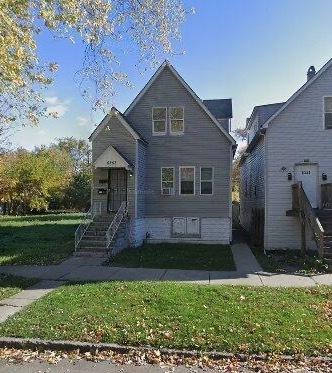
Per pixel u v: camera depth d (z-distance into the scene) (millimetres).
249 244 22531
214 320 8156
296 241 20031
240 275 13320
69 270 14086
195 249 20031
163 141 23141
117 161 20969
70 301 9445
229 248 20641
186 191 22938
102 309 8828
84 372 6367
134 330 7723
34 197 44906
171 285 10781
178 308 8805
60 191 52000
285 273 13844
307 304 9414
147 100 23328
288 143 20344
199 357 6848
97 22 9875
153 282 11445
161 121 23219
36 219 38312
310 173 20203
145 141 22625
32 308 9062
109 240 17359
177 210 22891
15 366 6598
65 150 71750
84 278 12734
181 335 7496
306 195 19188
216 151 22766
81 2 9570
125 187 22172
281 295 10125
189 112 22984
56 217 41375
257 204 24062
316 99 20234
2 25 8312
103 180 22188
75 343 7250
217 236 22547
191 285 10906
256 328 7781
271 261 16406
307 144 20234
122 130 21547
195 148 22906
